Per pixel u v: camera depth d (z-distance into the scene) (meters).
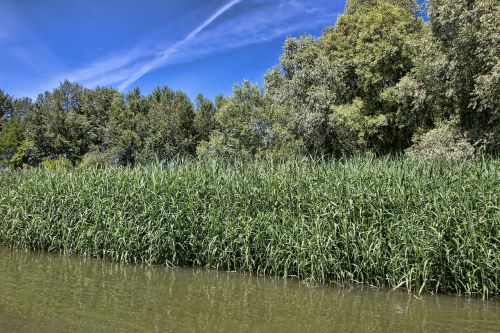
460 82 15.80
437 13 15.75
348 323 6.46
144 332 6.06
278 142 20.70
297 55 23.52
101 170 12.51
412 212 8.46
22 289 8.12
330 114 21.44
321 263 8.55
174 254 10.09
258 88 21.61
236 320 6.57
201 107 38.66
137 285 8.55
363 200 8.77
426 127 22.28
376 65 23.23
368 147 24.64
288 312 6.95
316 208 9.12
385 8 23.83
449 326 6.34
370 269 8.50
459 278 7.88
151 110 39.91
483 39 14.16
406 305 7.33
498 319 6.65
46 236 11.98
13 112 54.91
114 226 10.91
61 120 44.06
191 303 7.40
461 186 8.45
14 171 14.61
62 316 6.68
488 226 8.00
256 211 9.84
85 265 10.38
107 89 46.19
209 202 10.41
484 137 15.97
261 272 9.49
